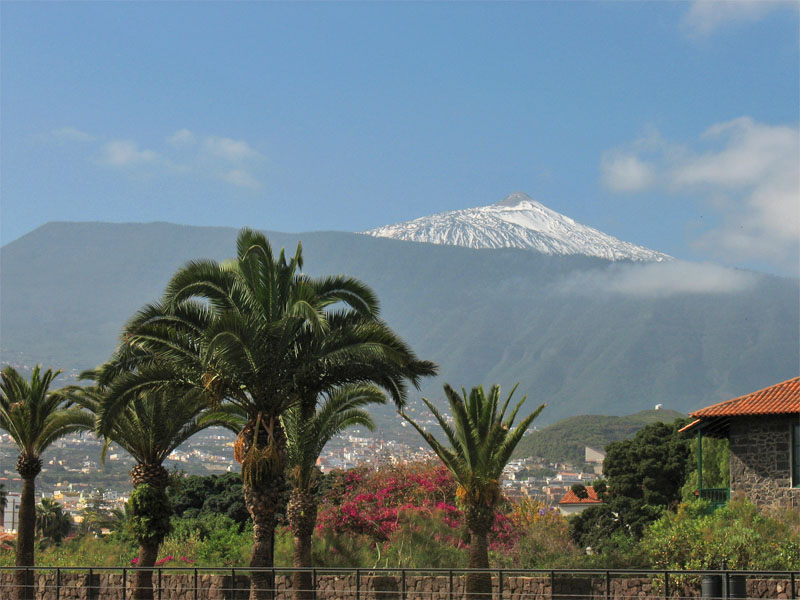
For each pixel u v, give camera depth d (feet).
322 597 125.59
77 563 153.58
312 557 142.72
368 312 115.44
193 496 230.07
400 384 114.52
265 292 111.24
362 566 139.64
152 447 131.54
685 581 110.32
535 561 141.18
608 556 126.62
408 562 140.15
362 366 111.75
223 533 160.76
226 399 113.91
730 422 146.61
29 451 141.28
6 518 284.82
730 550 115.65
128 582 131.64
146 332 108.17
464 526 150.10
